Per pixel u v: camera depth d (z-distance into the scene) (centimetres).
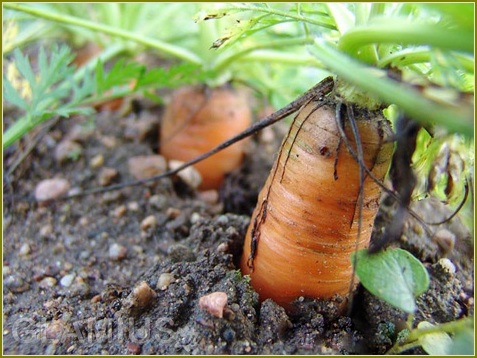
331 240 13
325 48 11
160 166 22
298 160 13
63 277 17
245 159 24
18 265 18
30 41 29
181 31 27
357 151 12
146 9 26
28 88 21
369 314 14
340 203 12
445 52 10
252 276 15
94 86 19
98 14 27
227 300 14
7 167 22
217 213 21
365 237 13
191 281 15
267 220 14
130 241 19
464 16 9
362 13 13
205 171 23
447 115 9
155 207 20
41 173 22
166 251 18
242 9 14
